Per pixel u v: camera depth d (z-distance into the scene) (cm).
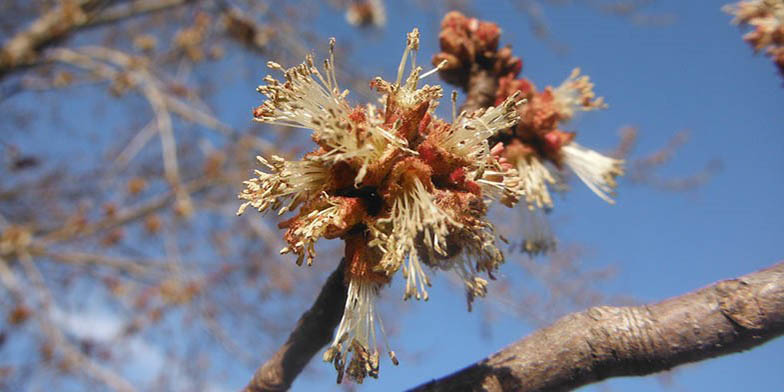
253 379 7
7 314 24
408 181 6
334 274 6
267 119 6
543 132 8
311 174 6
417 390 6
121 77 30
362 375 6
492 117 6
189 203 27
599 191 9
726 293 5
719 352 5
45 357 24
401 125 6
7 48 29
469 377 6
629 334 6
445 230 5
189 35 31
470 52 8
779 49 8
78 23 30
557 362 6
